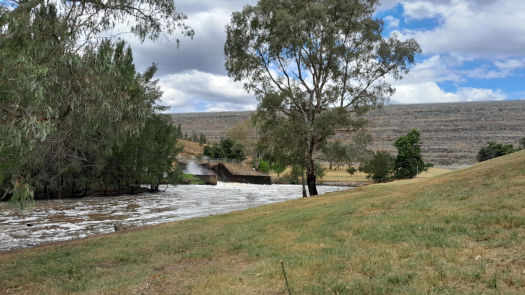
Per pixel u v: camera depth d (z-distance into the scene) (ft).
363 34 97.19
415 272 20.13
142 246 45.47
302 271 23.81
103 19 36.17
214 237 45.96
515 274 17.89
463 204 38.96
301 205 75.00
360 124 98.89
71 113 33.83
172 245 44.06
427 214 36.81
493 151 350.64
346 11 95.14
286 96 97.04
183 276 28.09
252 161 386.32
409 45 93.20
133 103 38.78
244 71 102.01
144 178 178.70
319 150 109.40
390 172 266.57
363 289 18.52
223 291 21.52
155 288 25.09
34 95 26.25
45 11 31.04
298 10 95.50
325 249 29.58
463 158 488.44
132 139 160.86
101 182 161.58
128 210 116.47
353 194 81.61
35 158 35.70
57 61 30.35
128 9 38.32
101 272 33.27
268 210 74.18
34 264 39.70
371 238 30.78
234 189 231.09
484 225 28.55
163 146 191.83
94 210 116.06
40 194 145.89
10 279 33.12
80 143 43.42
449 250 23.39
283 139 97.66
